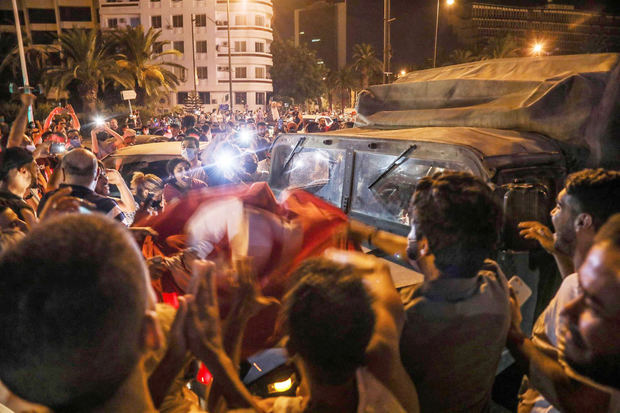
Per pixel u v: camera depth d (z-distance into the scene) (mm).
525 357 1578
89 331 790
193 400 1680
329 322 1048
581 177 1690
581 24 120438
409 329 1505
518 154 2637
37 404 845
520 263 2441
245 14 65312
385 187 3197
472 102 3527
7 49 41688
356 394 1158
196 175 3994
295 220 2479
